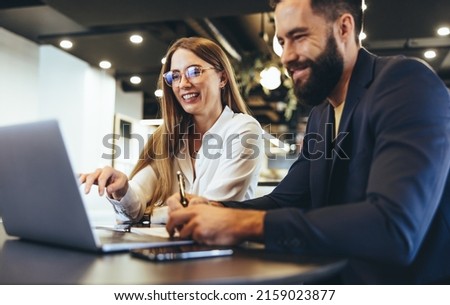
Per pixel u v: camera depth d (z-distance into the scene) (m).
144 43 4.83
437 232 0.90
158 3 3.73
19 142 0.82
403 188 0.74
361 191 0.92
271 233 0.77
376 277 0.80
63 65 5.81
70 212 0.78
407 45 5.00
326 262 0.70
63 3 3.75
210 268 0.65
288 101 5.59
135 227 1.24
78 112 5.75
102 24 4.23
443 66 5.52
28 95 5.10
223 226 0.80
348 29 1.00
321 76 1.01
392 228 0.72
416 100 0.84
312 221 0.76
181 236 0.85
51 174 0.78
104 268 0.66
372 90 0.94
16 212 0.93
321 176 1.06
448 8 3.67
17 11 4.23
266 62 5.01
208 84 1.69
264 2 3.68
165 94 1.74
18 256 0.77
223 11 3.88
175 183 1.66
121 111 6.91
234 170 1.55
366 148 0.92
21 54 5.00
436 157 0.78
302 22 0.98
